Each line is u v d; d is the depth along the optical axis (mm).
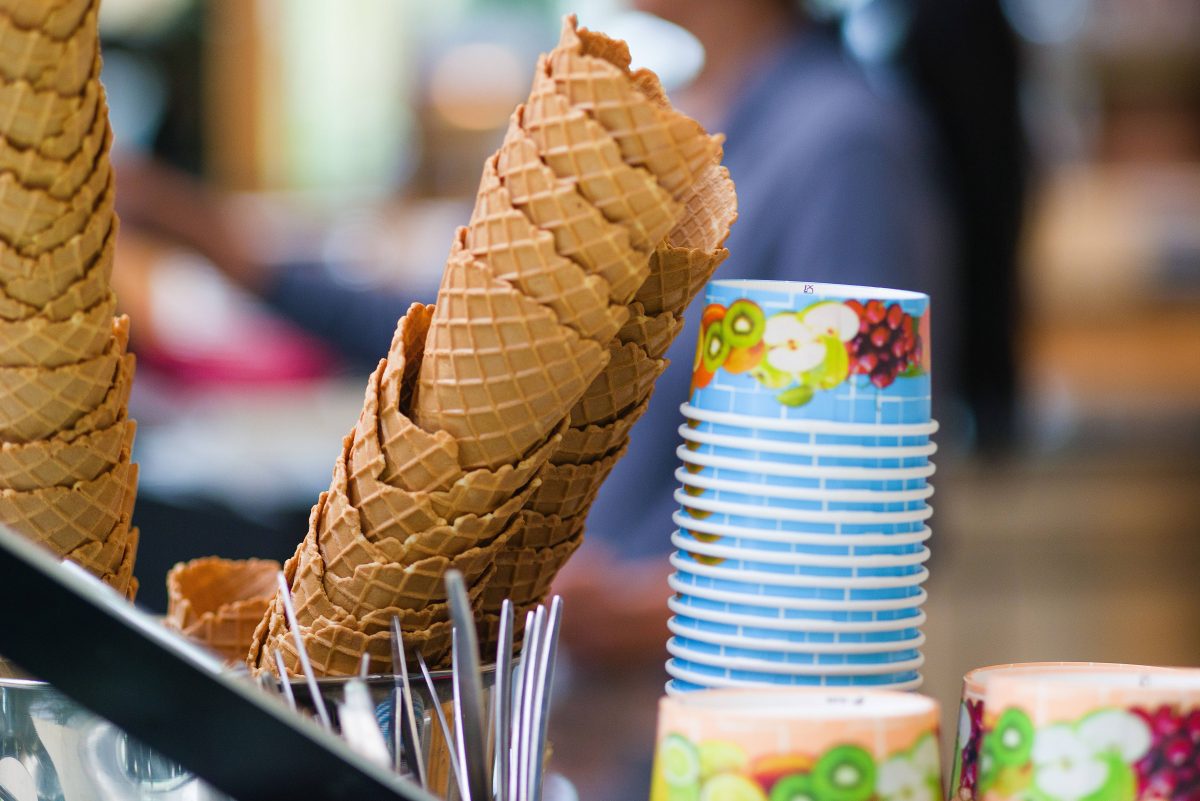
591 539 2252
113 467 1048
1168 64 5461
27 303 996
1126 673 983
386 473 1009
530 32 4855
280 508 2373
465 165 4758
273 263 2850
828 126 2201
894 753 895
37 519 1032
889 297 1030
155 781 970
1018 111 2479
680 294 1052
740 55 2355
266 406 3055
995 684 944
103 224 1003
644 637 2062
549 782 1210
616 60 1003
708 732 900
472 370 989
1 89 956
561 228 973
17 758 980
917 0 2367
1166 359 4586
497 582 1072
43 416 1019
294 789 916
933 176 2305
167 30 4715
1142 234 5008
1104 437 3904
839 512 1012
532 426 1000
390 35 5215
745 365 1021
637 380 1058
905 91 2375
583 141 965
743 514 1017
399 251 3881
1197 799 924
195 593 1167
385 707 985
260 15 4879
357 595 1022
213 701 914
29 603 914
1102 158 5617
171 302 3191
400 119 5227
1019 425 3121
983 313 2578
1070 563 3881
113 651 914
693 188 1080
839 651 1011
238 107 4910
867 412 1017
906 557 1022
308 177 5148
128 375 1053
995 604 3838
